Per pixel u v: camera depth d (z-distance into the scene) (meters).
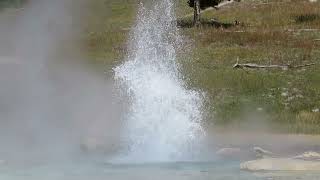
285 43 88.12
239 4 130.75
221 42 89.50
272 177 31.53
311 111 56.69
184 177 31.66
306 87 62.94
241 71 70.44
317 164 34.28
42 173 33.28
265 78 65.88
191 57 76.31
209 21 113.69
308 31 100.12
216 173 32.94
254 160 35.94
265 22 111.50
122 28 106.75
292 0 130.88
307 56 78.88
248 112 55.81
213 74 67.12
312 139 47.12
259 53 81.12
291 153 40.50
